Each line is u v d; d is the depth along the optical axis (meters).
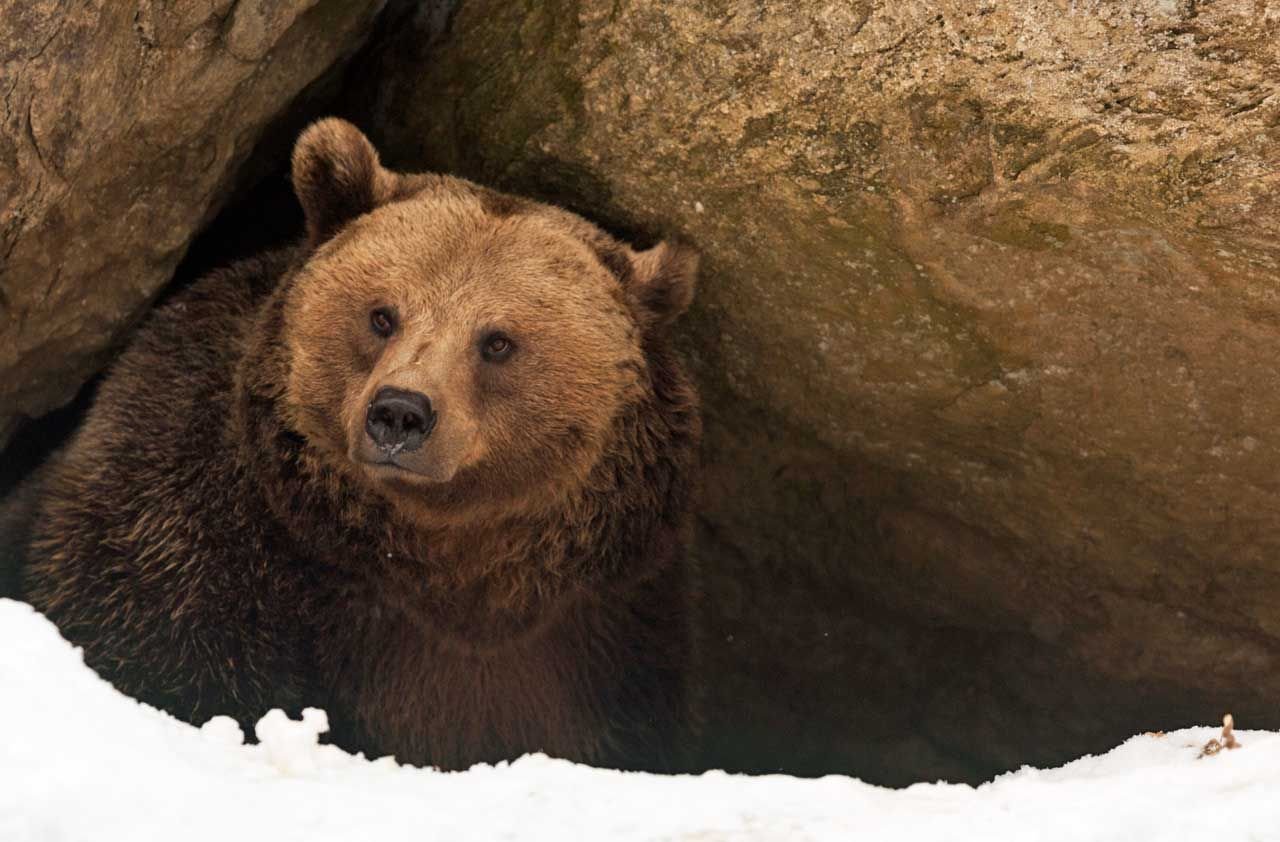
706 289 11.16
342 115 12.06
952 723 13.33
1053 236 9.40
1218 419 10.23
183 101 9.59
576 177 10.84
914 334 10.60
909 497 12.28
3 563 10.66
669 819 5.36
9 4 8.29
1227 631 11.80
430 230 9.52
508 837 5.12
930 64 8.91
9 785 4.72
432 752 10.35
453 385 8.82
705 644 13.62
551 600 10.09
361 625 10.02
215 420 10.16
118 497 10.05
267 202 12.44
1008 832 5.21
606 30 10.01
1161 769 5.85
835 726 13.73
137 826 4.76
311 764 5.79
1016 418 10.87
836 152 9.59
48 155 9.05
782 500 12.77
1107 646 12.31
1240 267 9.05
